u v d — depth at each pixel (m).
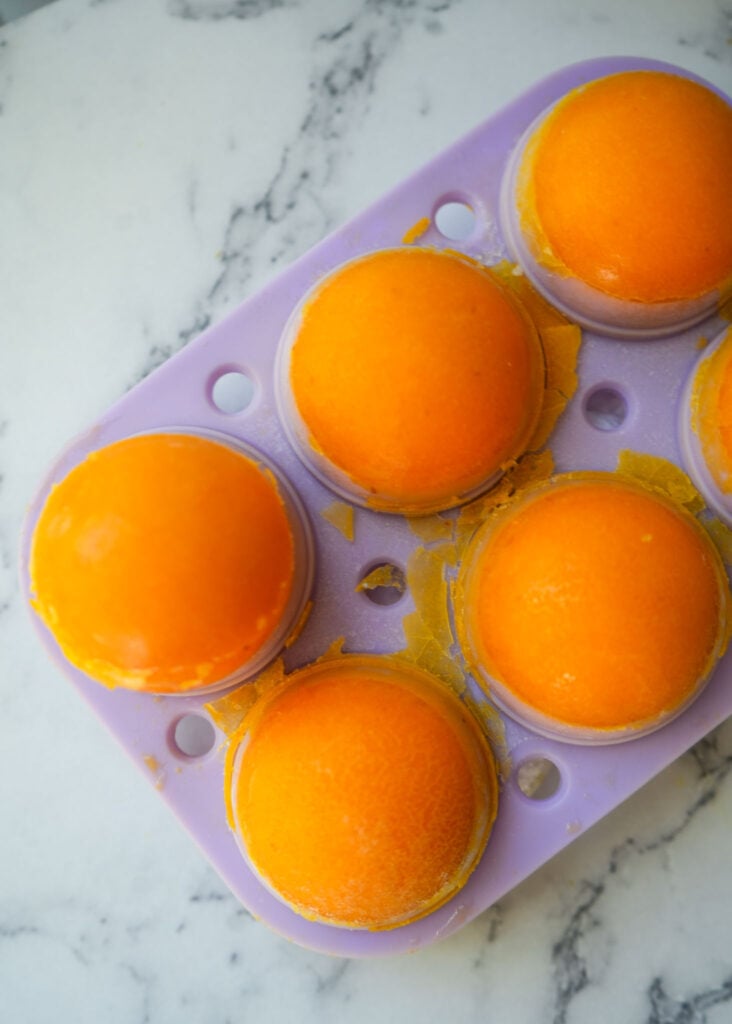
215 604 0.25
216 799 0.28
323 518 0.29
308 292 0.28
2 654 0.33
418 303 0.26
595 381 0.29
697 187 0.26
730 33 0.33
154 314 0.33
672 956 0.31
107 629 0.25
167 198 0.33
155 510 0.25
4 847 0.32
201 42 0.34
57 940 0.32
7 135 0.34
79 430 0.33
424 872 0.26
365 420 0.26
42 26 0.34
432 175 0.29
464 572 0.28
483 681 0.28
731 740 0.32
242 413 0.29
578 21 0.33
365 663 0.28
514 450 0.28
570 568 0.25
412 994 0.31
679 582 0.26
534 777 0.30
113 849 0.32
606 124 0.26
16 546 0.33
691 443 0.28
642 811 0.32
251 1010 0.31
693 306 0.28
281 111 0.33
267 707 0.27
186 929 0.32
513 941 0.31
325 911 0.26
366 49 0.33
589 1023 0.31
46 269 0.33
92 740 0.32
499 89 0.33
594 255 0.27
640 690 0.26
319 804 0.25
